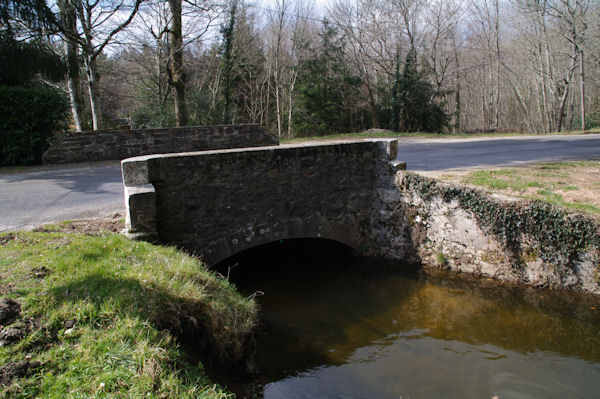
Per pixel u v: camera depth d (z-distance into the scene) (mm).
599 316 5922
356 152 7992
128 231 5066
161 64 24375
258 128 14211
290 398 4016
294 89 30234
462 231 7375
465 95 43938
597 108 34250
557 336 5590
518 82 37562
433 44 30594
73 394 2352
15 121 10859
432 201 7664
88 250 4117
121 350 2756
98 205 6738
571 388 4543
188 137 12906
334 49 29609
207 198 6199
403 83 29219
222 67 26828
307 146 7301
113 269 3727
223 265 7699
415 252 8039
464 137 20484
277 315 6090
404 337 5578
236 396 3527
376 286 7234
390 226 8289
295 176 7211
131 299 3309
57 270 3547
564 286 6453
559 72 32250
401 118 30141
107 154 11852
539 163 10312
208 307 3818
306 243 9117
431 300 6680
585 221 6227
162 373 2717
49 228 5098
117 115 29453
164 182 5719
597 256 6184
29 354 2590
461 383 4570
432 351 5230
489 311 6281
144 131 12227
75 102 14906
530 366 4941
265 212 6938
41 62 12484
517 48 35219
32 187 8180
